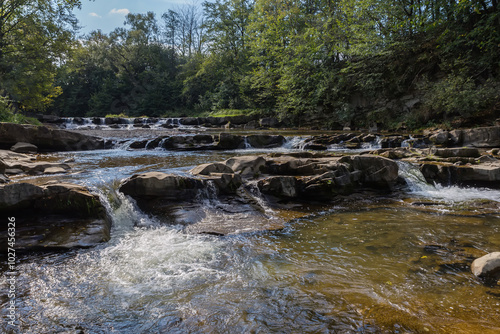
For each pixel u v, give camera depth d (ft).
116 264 12.17
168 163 31.09
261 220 17.67
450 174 25.76
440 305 9.00
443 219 17.69
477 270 10.88
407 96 68.39
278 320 8.43
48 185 15.37
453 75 56.65
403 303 9.14
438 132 47.01
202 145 46.01
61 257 12.75
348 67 73.82
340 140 49.93
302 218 18.35
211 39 126.93
